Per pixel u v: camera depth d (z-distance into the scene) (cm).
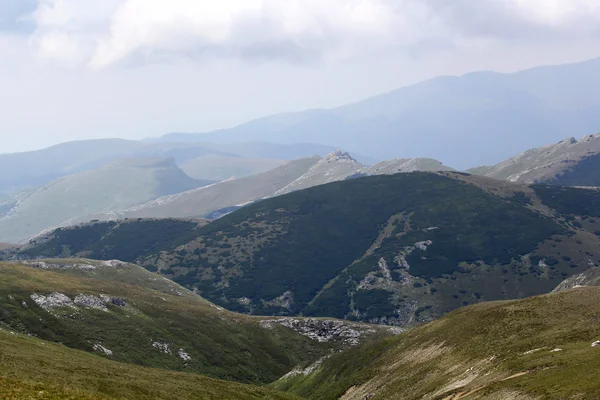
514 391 6356
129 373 9119
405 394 9894
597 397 5159
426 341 12494
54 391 5253
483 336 10156
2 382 5112
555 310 9875
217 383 10606
